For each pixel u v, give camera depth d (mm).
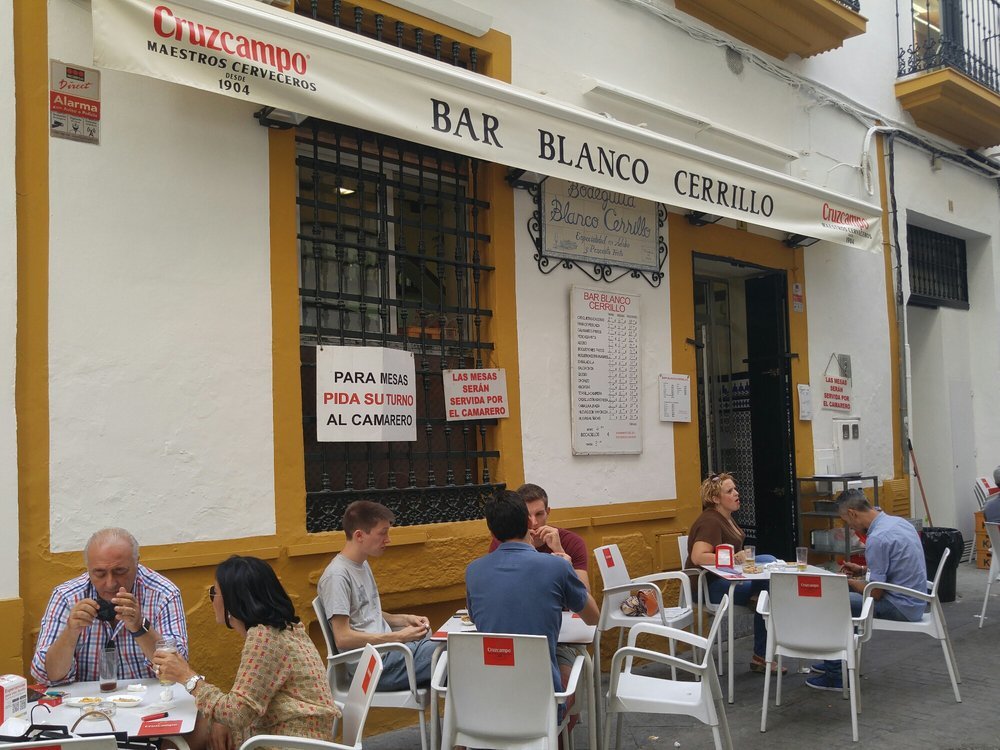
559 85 6547
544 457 6301
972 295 12031
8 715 3111
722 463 9164
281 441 4934
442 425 5883
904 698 5785
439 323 5898
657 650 6992
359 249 5477
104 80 4449
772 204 7195
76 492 4215
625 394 6879
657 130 7223
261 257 4945
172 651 3342
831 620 5062
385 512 4637
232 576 3330
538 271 6375
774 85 8484
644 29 7250
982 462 11930
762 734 5148
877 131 9766
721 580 6520
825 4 8023
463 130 5145
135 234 4492
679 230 7465
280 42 4461
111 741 2646
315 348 5301
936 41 10055
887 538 5938
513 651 3637
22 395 4105
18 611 3959
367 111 4723
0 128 4094
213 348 4719
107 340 4367
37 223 4191
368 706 3279
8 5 4160
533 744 3639
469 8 5867
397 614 5285
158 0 4105
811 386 8773
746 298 8961
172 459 4527
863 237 8141
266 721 3225
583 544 5535
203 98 4777
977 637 7535
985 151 11852
